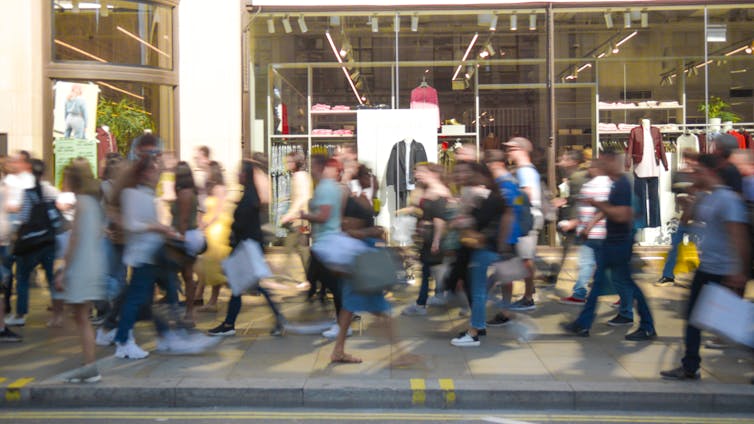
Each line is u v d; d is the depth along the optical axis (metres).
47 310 9.90
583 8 14.02
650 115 14.29
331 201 7.64
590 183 9.52
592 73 14.23
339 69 14.32
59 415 6.23
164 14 13.66
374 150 14.35
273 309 8.53
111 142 13.26
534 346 8.05
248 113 14.01
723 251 6.43
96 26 13.27
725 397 6.35
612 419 6.15
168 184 9.35
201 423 6.01
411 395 6.46
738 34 14.17
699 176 6.61
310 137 14.41
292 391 6.47
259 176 8.48
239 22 13.90
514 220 8.16
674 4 13.97
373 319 9.35
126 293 7.62
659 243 14.12
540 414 6.29
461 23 14.20
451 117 14.33
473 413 6.32
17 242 8.64
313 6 13.94
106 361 7.44
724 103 14.23
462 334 8.17
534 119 14.21
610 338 8.39
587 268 10.12
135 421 6.06
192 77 13.80
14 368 7.17
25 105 12.93
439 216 9.20
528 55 14.20
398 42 14.31
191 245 8.66
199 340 7.89
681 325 8.96
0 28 12.92
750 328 6.24
